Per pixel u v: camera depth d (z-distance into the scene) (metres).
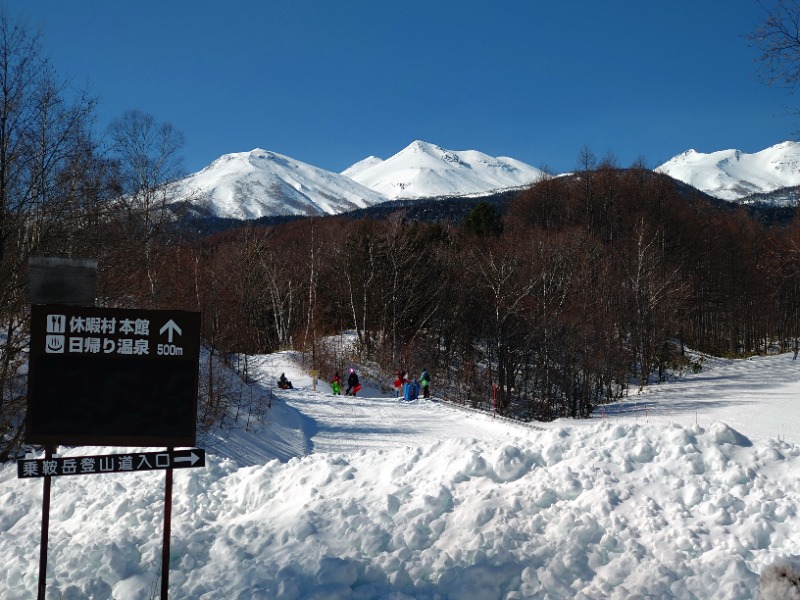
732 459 8.70
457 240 63.56
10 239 15.87
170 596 6.79
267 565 7.09
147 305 21.17
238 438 20.91
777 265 50.53
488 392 45.16
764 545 7.38
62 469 6.61
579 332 41.72
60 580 7.19
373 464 9.66
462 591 6.62
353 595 6.59
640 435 9.32
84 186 16.95
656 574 6.64
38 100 15.80
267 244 59.75
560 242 50.28
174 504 9.13
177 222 30.78
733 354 62.41
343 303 57.44
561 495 8.24
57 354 6.73
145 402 6.78
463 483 8.67
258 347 52.28
